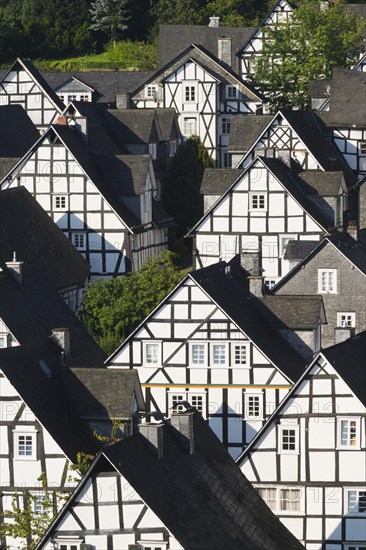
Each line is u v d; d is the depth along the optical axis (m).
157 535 112.81
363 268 173.62
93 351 163.00
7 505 139.00
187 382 158.00
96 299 189.75
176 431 119.06
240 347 156.88
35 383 140.75
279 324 160.50
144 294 188.50
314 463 132.75
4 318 161.88
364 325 173.25
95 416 141.75
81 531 113.94
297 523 133.12
